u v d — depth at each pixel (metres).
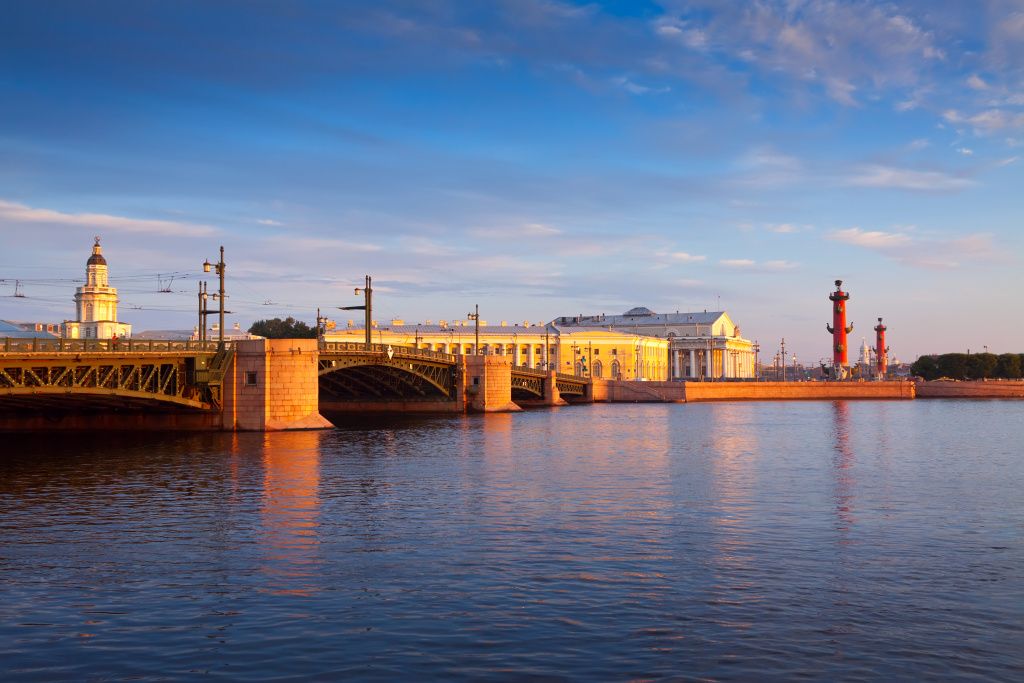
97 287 166.50
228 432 65.31
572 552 25.42
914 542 26.98
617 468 46.09
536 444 60.69
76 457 49.25
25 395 50.06
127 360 54.91
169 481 39.94
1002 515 31.83
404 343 198.38
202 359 62.28
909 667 16.66
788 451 56.72
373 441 60.81
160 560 24.62
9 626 18.91
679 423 88.25
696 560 24.47
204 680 16.00
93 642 17.92
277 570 23.47
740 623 19.03
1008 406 140.38
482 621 19.11
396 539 27.28
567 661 16.84
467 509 32.69
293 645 17.70
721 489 38.12
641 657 17.05
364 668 16.52
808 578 22.66
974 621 19.27
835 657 17.12
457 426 79.25
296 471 43.81
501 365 107.50
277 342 66.62
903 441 65.50
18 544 26.70
